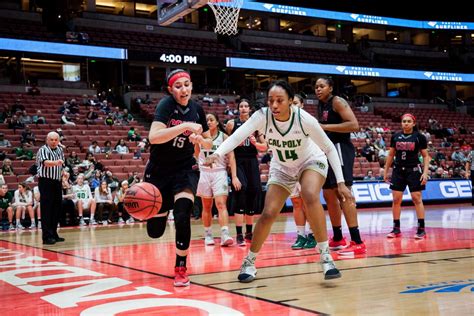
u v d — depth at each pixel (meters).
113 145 15.20
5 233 9.16
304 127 3.35
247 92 24.64
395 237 6.29
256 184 6.01
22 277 3.88
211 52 23.58
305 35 28.97
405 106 27.48
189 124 3.21
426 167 6.19
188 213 3.41
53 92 19.28
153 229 3.66
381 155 17.64
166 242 6.61
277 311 2.57
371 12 29.86
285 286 3.26
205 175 5.82
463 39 32.25
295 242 5.68
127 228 9.59
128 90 20.97
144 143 15.24
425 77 28.08
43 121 15.27
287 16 28.00
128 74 22.91
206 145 3.29
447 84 30.84
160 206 3.33
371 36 33.38
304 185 3.46
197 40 25.12
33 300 3.02
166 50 21.88
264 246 5.67
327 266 3.42
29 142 13.78
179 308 2.69
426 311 2.49
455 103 28.48
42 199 6.77
